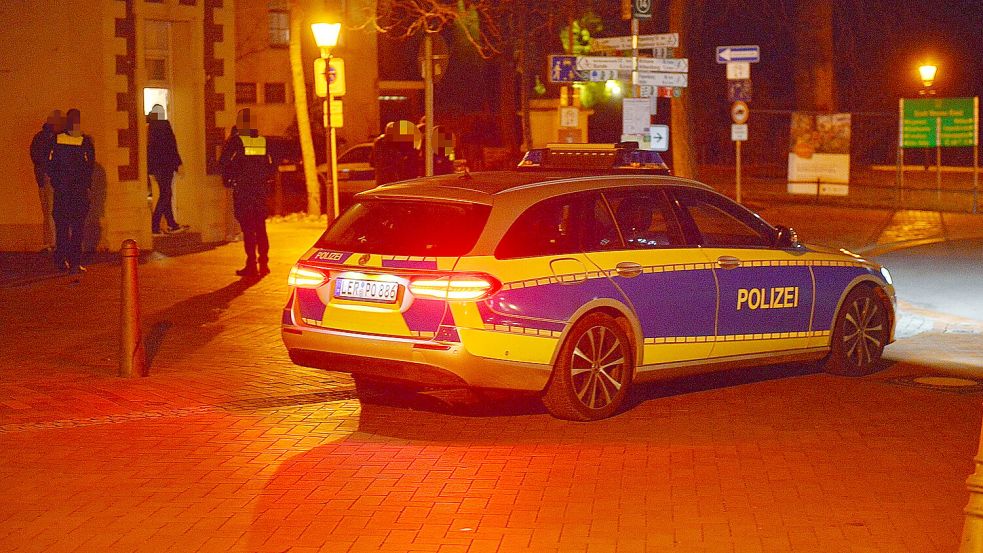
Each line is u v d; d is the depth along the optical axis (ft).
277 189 89.71
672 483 23.35
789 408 29.84
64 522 21.20
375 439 26.78
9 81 58.95
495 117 155.94
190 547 19.92
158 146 64.49
